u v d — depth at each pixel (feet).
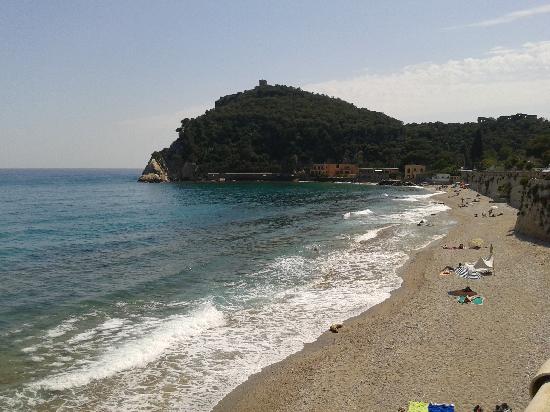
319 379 60.13
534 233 151.53
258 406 53.98
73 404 52.70
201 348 69.15
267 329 77.15
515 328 72.84
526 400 51.60
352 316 83.56
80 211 267.59
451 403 51.93
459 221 210.79
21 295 93.61
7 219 222.48
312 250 142.92
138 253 139.54
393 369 61.52
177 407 53.21
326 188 529.04
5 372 59.62
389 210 269.23
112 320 79.46
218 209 283.38
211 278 108.99
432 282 103.19
